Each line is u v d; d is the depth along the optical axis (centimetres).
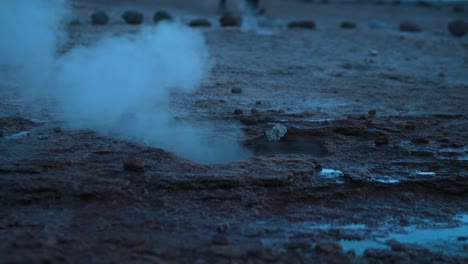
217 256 1294
